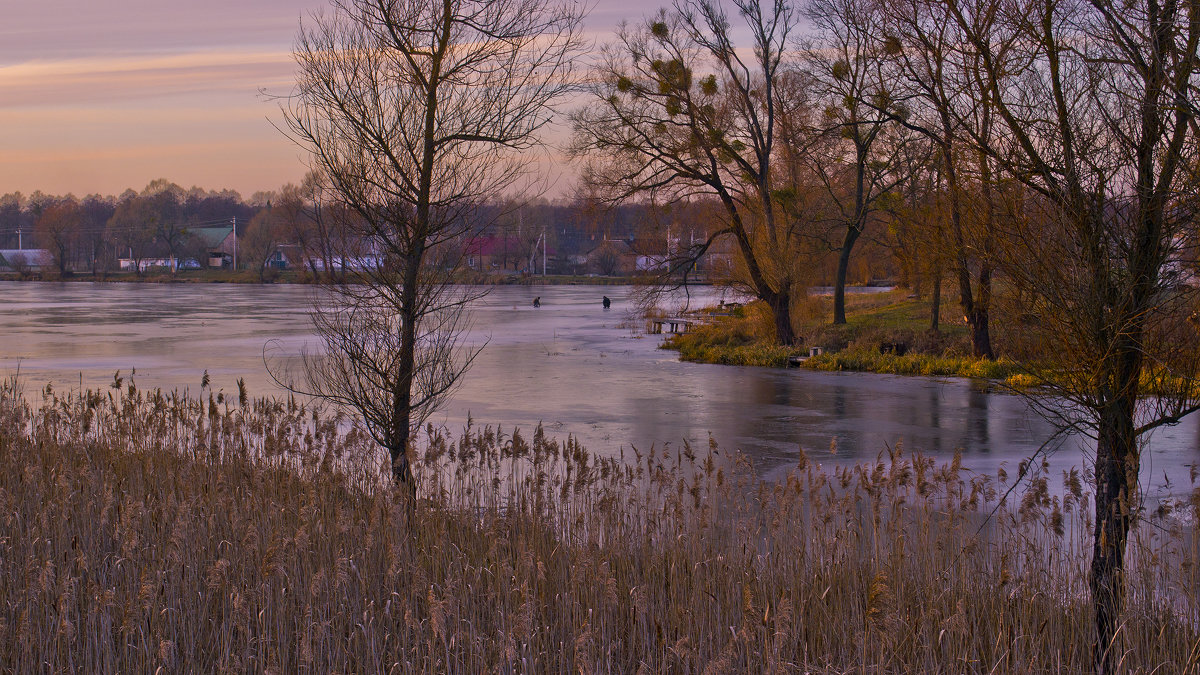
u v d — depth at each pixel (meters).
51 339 39.78
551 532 8.55
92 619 6.60
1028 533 8.79
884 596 6.01
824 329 37.19
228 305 69.06
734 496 9.60
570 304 73.25
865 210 38.12
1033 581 7.48
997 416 21.00
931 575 7.50
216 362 30.80
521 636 6.18
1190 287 6.57
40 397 21.23
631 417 20.77
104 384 24.86
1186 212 6.45
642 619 6.83
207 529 8.27
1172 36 6.48
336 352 10.40
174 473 9.73
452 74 10.05
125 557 7.39
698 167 35.53
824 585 7.34
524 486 9.41
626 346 39.38
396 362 10.20
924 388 25.77
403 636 6.99
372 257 10.02
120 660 6.57
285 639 6.83
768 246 36.22
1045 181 6.96
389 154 9.72
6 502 8.02
